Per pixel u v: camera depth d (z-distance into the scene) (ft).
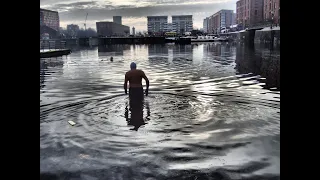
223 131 16.87
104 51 159.84
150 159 12.86
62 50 125.59
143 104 24.21
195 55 106.63
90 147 14.42
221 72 50.49
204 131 16.93
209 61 77.00
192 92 30.09
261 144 14.60
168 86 34.73
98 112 21.76
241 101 25.18
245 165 12.03
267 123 18.42
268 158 12.76
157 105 23.68
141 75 26.55
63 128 17.74
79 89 33.86
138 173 11.41
